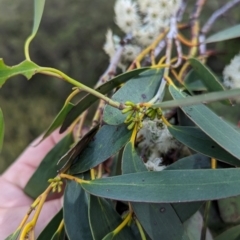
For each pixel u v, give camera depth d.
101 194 0.24
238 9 0.69
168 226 0.25
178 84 0.38
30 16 0.82
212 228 0.31
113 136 0.27
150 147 0.32
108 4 0.79
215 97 0.19
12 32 0.81
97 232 0.25
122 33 0.75
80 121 0.38
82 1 0.80
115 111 0.26
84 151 0.27
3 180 0.46
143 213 0.25
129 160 0.26
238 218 0.31
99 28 0.77
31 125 0.78
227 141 0.24
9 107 0.79
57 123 0.30
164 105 0.22
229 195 0.23
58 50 0.77
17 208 0.42
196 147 0.27
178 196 0.23
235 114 0.56
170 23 0.39
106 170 0.34
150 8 0.39
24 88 0.79
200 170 0.23
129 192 0.24
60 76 0.25
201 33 0.46
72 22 0.78
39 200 0.26
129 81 0.29
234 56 0.40
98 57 0.76
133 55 0.42
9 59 0.79
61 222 0.28
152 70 0.30
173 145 0.32
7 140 0.77
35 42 0.78
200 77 0.33
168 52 0.35
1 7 0.84
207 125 0.25
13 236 0.25
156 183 0.24
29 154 0.49
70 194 0.27
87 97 0.29
